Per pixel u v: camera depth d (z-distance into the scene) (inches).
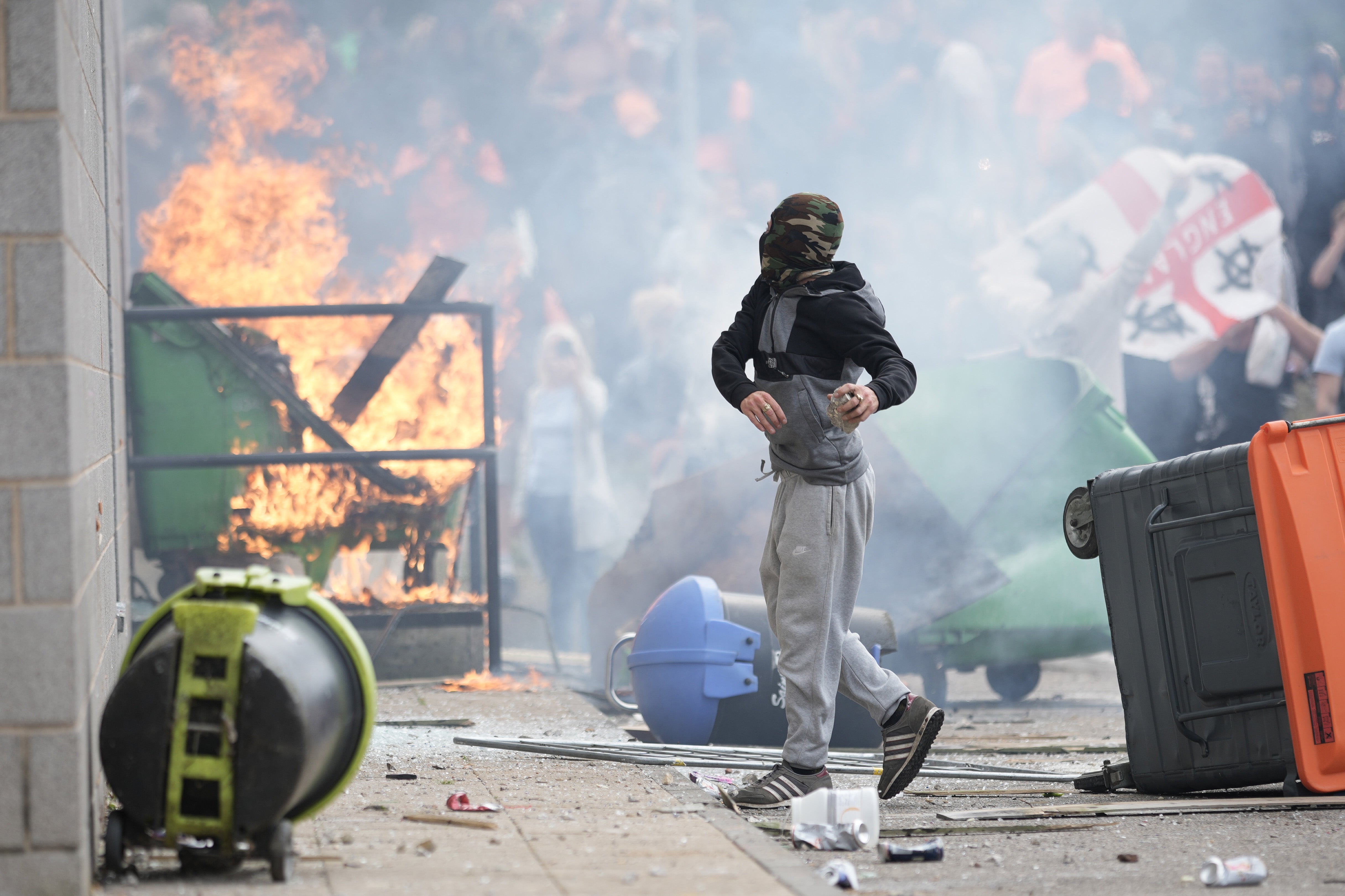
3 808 492.4
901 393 661.3
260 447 1428.4
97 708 603.5
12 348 500.7
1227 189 1683.1
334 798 561.9
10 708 494.3
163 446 1413.6
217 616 517.3
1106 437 1309.1
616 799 698.2
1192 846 623.5
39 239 504.1
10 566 496.7
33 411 500.4
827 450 695.7
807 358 695.7
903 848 598.9
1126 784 783.1
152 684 516.7
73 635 497.7
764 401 676.1
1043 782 828.6
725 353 704.4
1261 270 1678.2
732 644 975.0
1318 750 698.2
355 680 555.5
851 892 538.0
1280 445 707.4
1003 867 585.3
